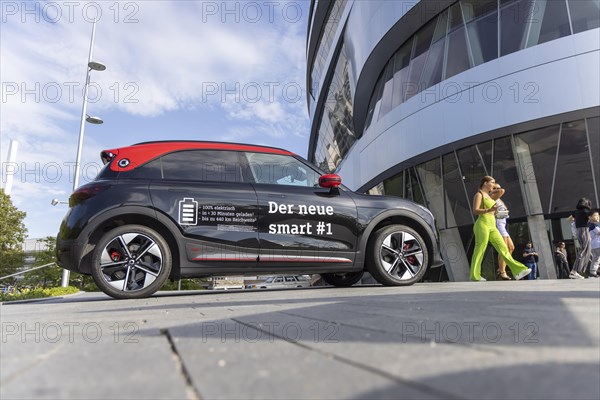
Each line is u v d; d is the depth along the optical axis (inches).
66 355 46.1
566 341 42.2
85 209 168.4
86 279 1167.6
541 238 485.7
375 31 727.7
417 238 208.2
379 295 124.5
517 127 503.2
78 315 102.3
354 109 919.0
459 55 574.6
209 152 191.8
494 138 524.1
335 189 202.7
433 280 613.0
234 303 120.2
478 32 558.9
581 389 25.9
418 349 39.7
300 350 42.3
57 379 34.3
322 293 154.2
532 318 60.0
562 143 479.5
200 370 34.6
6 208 1026.1
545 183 487.8
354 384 28.4
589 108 463.8
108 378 33.9
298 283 1328.7
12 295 391.9
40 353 48.9
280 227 188.1
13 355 48.3
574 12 486.6
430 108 600.4
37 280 1152.2
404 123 649.6
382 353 38.5
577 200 468.1
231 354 41.5
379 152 732.0
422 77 631.8
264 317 76.0
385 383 28.2
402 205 212.2
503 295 102.2
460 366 32.0
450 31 599.5
